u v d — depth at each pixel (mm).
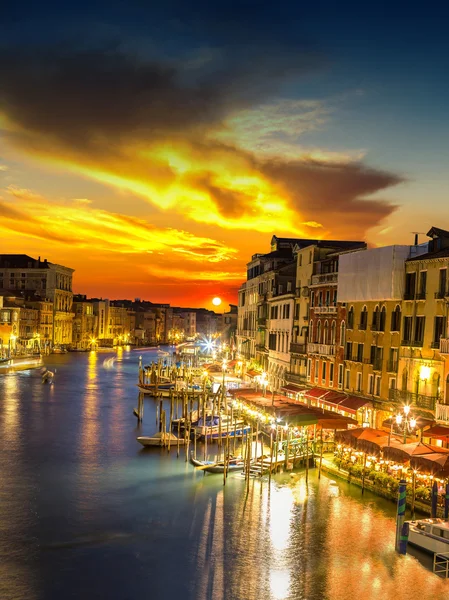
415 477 34031
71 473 39875
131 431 54750
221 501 34406
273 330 72312
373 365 45688
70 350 178500
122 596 23922
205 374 81438
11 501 34062
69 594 23984
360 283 47625
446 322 38344
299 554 27609
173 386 80312
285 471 40438
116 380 100125
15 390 81250
